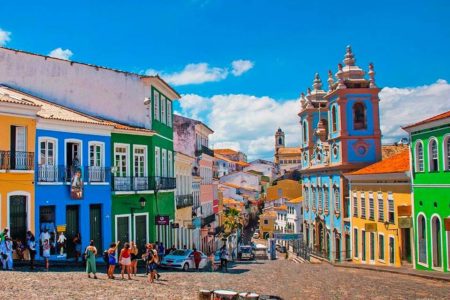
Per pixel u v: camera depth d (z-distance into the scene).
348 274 27.14
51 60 32.66
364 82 43.69
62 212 26.50
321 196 49.41
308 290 19.00
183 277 22.95
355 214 39.28
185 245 41.16
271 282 21.86
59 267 23.36
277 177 133.00
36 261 23.86
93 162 28.94
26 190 24.52
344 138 42.91
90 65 33.47
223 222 71.69
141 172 32.50
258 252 69.12
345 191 42.62
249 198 107.88
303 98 56.38
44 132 25.95
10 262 20.78
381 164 36.16
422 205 27.39
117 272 23.52
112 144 30.42
